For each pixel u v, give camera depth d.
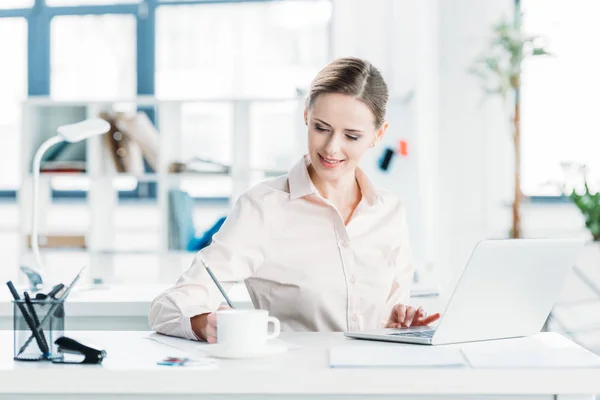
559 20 5.39
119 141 4.77
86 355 1.37
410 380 1.29
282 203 1.98
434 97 5.26
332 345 1.57
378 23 5.32
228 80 6.11
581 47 5.38
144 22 6.14
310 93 1.88
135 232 6.16
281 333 1.75
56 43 6.20
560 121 5.39
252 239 1.93
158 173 4.77
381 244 2.06
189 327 1.64
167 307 1.74
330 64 1.88
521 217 5.09
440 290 3.12
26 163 4.79
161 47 6.14
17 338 1.41
